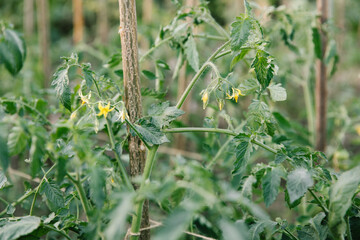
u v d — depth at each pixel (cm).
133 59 143
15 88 337
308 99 278
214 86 139
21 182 261
